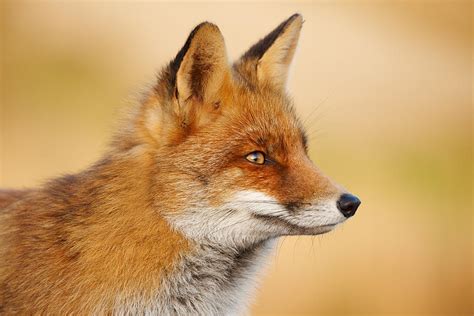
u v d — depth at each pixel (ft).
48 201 25.64
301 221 24.43
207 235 24.31
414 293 54.24
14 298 24.29
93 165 26.32
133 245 23.80
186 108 24.50
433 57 91.50
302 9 96.63
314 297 51.34
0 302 24.58
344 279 52.75
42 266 24.18
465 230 63.26
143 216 23.95
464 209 67.15
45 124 69.46
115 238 23.84
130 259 23.73
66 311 23.67
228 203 24.30
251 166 24.66
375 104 79.77
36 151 65.36
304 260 53.36
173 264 24.09
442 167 72.08
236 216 24.36
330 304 51.49
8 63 74.08
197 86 24.75
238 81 26.02
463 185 70.74
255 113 25.35
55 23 80.38
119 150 25.53
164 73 25.22
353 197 24.47
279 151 25.13
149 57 81.10
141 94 26.45
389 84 84.43
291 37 27.76
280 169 24.89
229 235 24.50
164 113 24.72
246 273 26.25
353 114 77.10
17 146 65.77
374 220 61.41
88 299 23.62
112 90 74.79
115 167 24.91
